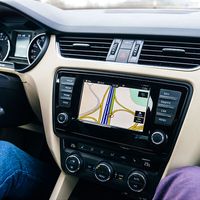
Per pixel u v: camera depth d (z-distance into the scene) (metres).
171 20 0.80
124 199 1.08
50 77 0.90
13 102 1.02
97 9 1.11
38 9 0.92
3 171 0.81
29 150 1.29
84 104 0.84
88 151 0.88
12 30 1.04
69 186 1.00
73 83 0.85
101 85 0.82
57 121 0.89
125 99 0.79
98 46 0.85
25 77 0.94
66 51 0.89
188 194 0.54
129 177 0.82
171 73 0.74
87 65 0.83
